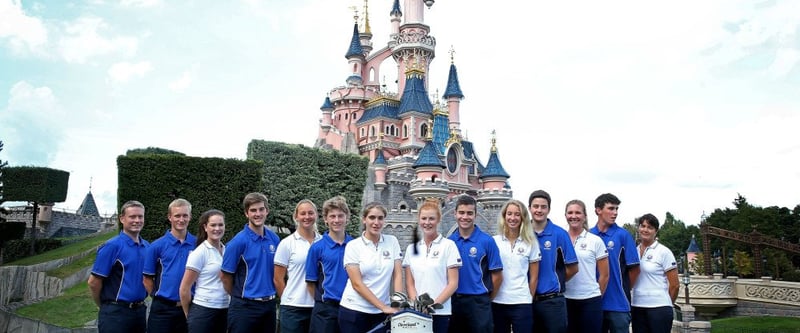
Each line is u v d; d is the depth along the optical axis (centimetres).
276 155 3697
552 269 1071
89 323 2384
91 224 7144
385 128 8731
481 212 7138
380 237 1005
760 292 3616
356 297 959
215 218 1095
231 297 1057
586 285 1110
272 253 1095
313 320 1023
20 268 3534
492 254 1037
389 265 979
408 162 7688
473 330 1009
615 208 1191
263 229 1124
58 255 4594
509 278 1048
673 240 12000
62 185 5606
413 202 7669
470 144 9469
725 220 8512
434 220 995
